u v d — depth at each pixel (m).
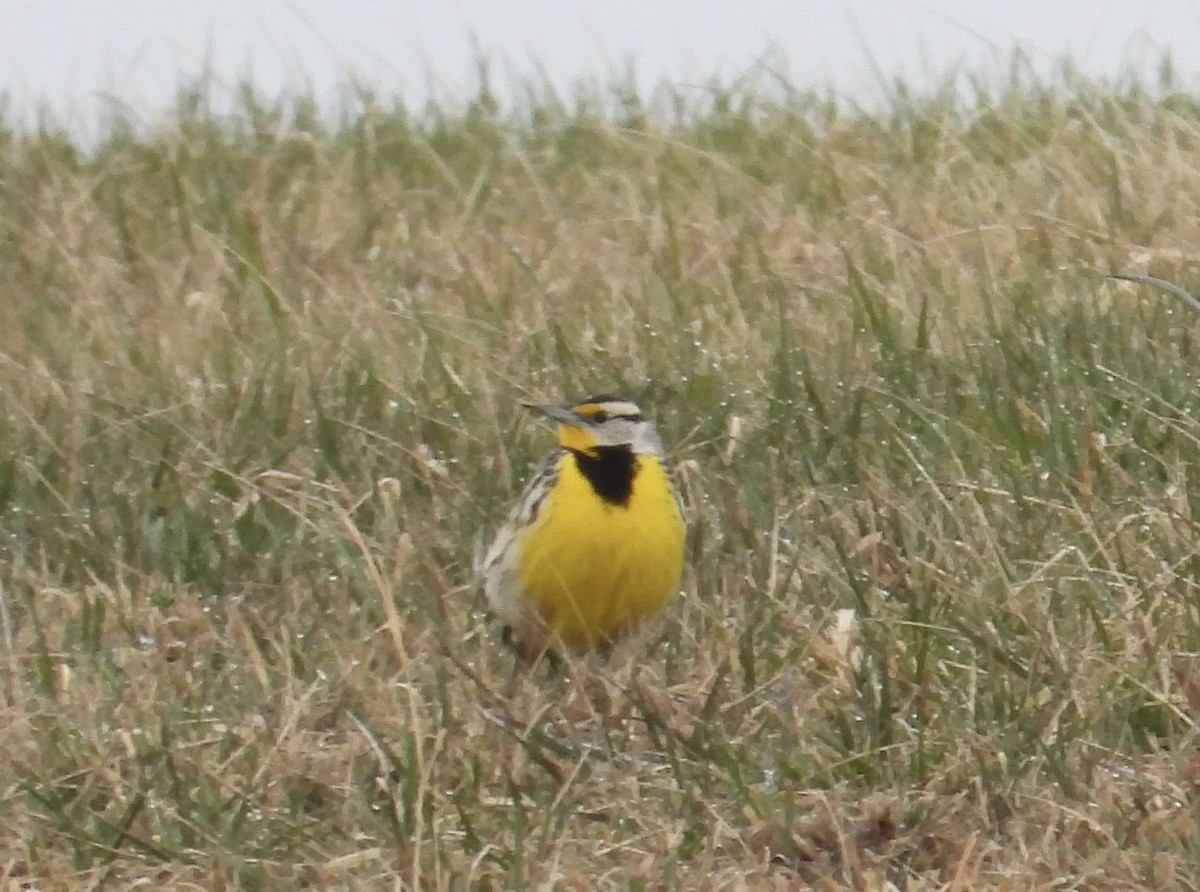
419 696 9.52
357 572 10.64
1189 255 14.26
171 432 12.42
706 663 9.99
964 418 11.96
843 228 15.60
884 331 12.91
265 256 15.73
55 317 14.64
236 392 12.80
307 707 9.53
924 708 9.31
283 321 14.10
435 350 13.02
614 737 9.50
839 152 17.20
